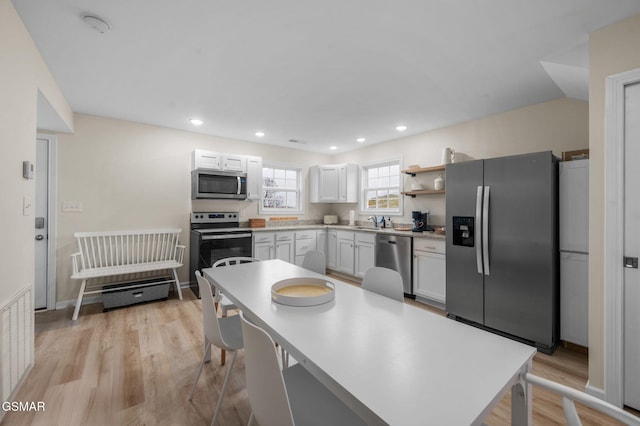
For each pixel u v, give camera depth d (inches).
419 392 30.7
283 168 209.6
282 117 139.3
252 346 37.6
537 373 82.1
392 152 183.5
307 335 44.4
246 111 131.2
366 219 202.2
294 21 69.1
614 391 67.8
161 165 157.0
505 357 38.5
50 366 83.0
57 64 89.4
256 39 76.4
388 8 64.3
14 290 68.7
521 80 98.6
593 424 63.1
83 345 96.0
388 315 53.1
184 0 62.3
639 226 64.9
